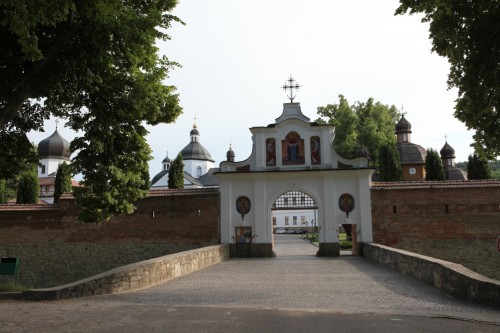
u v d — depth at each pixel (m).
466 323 8.75
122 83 16.80
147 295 13.01
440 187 27.69
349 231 37.03
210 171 85.25
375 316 9.48
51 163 72.31
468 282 11.76
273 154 30.12
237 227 29.45
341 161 29.28
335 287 14.63
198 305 11.12
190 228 29.55
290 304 11.44
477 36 11.66
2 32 12.98
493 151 12.67
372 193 28.48
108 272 13.80
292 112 30.39
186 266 19.34
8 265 25.44
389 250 20.84
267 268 21.33
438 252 27.19
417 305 11.17
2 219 29.94
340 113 57.66
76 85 15.57
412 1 12.34
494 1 11.30
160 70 17.22
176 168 42.88
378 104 61.91
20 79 14.88
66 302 11.53
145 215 29.89
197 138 90.25
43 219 29.97
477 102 11.98
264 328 8.32
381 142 54.88
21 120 17.86
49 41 14.33
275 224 89.06
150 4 15.89
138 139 18.28
